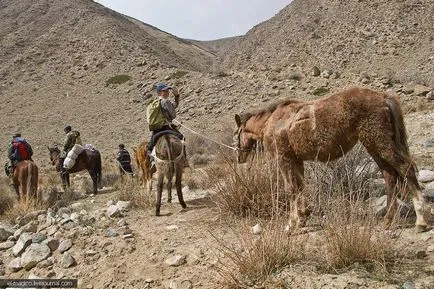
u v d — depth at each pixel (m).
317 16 67.75
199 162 18.92
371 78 34.47
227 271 5.17
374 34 56.47
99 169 15.02
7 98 46.75
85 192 14.93
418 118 16.77
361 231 5.06
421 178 8.32
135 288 5.62
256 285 4.76
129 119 37.28
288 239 5.21
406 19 57.25
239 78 39.19
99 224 7.96
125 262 6.28
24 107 44.09
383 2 62.94
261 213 6.96
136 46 54.28
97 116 39.12
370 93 5.66
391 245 4.93
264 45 70.38
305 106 6.11
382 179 8.10
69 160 14.19
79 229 7.59
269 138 6.46
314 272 4.77
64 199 11.72
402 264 4.71
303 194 6.26
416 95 27.95
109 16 70.75
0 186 17.41
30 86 48.53
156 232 7.23
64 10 67.94
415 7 59.34
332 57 54.34
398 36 53.53
